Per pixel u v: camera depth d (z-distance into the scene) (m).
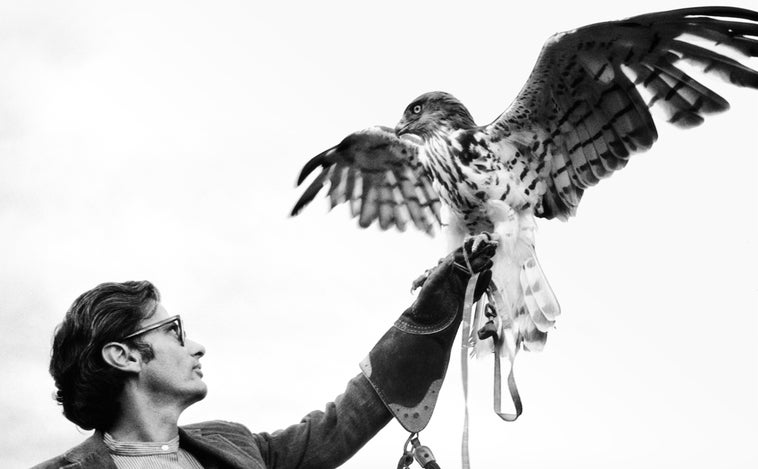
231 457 2.55
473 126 3.86
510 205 3.64
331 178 4.02
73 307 2.49
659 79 3.39
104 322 2.43
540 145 3.66
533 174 3.69
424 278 3.14
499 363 2.90
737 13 3.24
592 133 3.57
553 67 3.47
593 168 3.60
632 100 3.45
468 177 3.63
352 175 4.03
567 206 3.70
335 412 2.92
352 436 2.90
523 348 3.52
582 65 3.45
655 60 3.37
